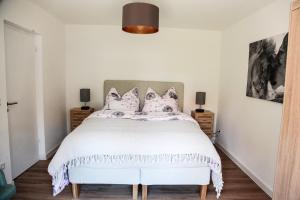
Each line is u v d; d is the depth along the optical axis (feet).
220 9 9.84
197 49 14.07
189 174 7.75
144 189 7.82
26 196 7.89
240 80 11.15
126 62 13.98
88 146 7.54
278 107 7.97
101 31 13.71
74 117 13.16
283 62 7.65
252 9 9.57
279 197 4.79
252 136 9.80
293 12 4.39
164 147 7.58
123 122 10.12
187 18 11.50
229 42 12.69
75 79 13.98
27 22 9.22
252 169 9.71
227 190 8.65
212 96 14.43
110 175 7.75
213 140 14.53
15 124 9.08
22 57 9.45
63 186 7.75
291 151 4.43
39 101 10.77
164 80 14.21
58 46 12.57
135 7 8.00
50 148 11.78
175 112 12.19
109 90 13.85
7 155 7.86
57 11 10.85
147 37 13.88
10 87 8.68
